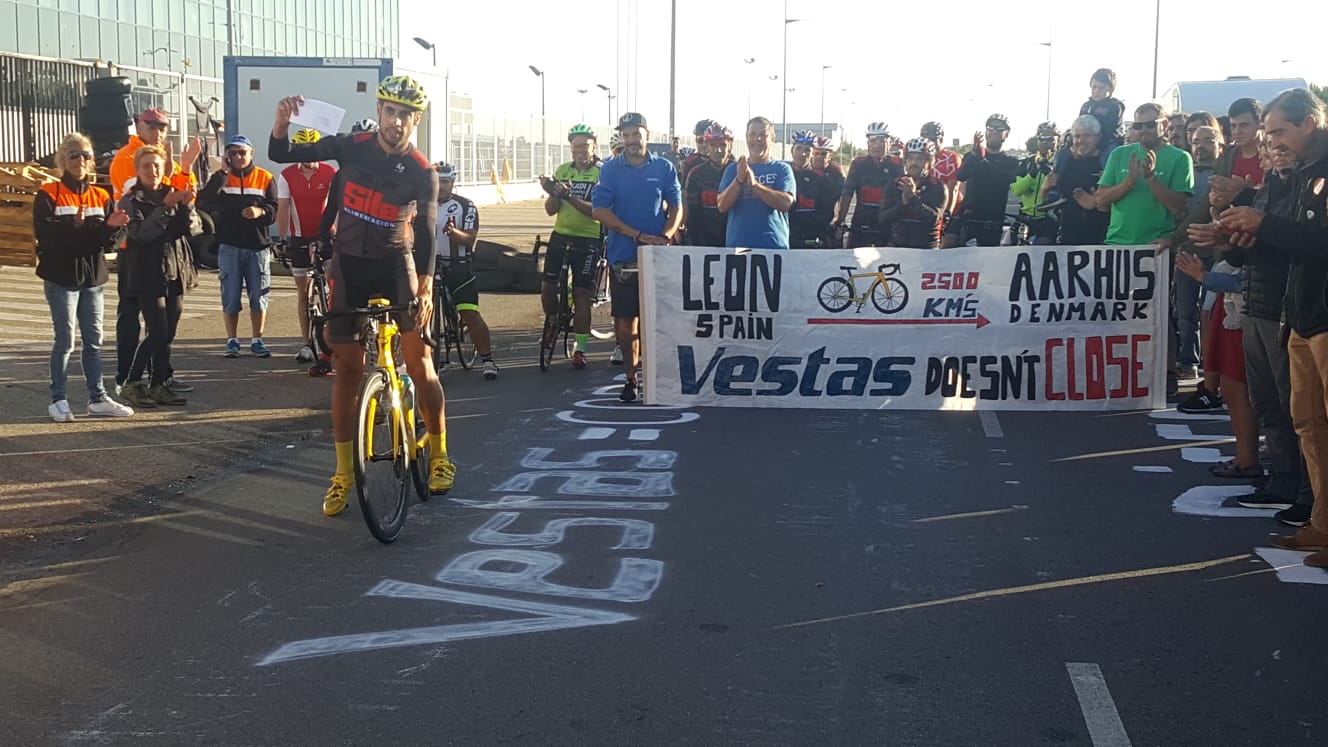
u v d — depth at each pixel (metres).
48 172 18.22
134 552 5.53
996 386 9.05
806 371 9.12
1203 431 8.23
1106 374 8.99
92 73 23.28
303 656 4.33
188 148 8.71
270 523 6.01
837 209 12.26
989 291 9.01
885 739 3.69
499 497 6.54
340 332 5.95
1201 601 4.89
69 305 8.04
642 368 9.27
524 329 13.59
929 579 5.16
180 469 7.05
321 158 5.84
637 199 9.30
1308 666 4.23
